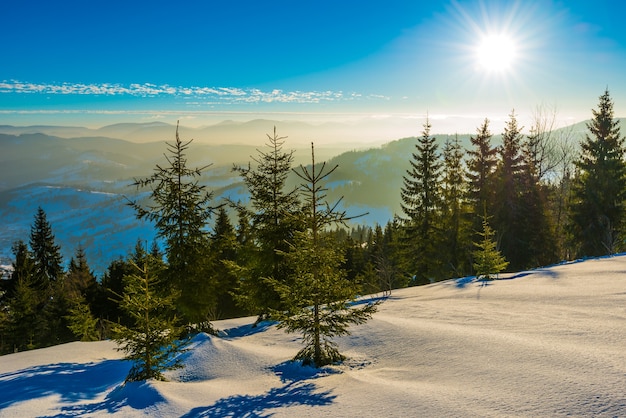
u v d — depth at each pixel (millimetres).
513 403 4906
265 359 9633
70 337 41531
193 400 7375
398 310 13266
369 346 9359
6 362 14422
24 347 38594
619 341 6789
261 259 18328
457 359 7141
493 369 6246
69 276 52938
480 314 10797
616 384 4902
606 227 32750
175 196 18031
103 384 10711
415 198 34938
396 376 7066
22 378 11383
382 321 10781
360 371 7863
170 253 18047
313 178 10008
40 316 39406
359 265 50375
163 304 10539
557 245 35969
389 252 38188
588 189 33500
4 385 10734
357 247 51781
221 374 9109
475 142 35938
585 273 16078
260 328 17094
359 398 6133
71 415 7691
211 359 9938
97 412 7648
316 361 8711
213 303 18484
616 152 32719
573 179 36125
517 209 34438
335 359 8812
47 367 12852
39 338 39125
